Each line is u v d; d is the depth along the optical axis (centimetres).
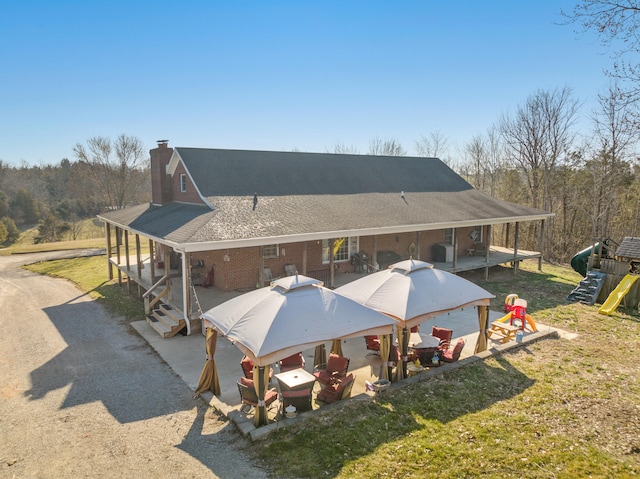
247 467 677
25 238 5388
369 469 660
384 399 896
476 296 1097
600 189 3281
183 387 995
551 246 3497
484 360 1111
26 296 2041
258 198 1819
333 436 754
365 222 1722
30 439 778
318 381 934
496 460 686
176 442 757
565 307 1648
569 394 921
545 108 3491
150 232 1595
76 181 6378
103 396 952
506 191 4169
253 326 813
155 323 1425
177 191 2178
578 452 713
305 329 811
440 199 2300
